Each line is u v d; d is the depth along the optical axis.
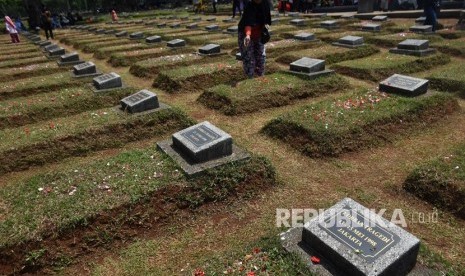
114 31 20.16
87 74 9.34
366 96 6.27
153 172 4.07
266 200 4.01
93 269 3.19
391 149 4.98
